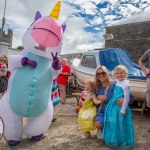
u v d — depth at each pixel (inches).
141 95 290.8
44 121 187.5
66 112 299.1
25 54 185.3
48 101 185.8
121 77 186.7
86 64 351.9
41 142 191.3
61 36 183.8
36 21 184.4
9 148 178.9
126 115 181.9
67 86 438.0
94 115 192.5
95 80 198.4
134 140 197.8
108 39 666.2
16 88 176.2
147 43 608.4
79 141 194.4
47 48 185.6
